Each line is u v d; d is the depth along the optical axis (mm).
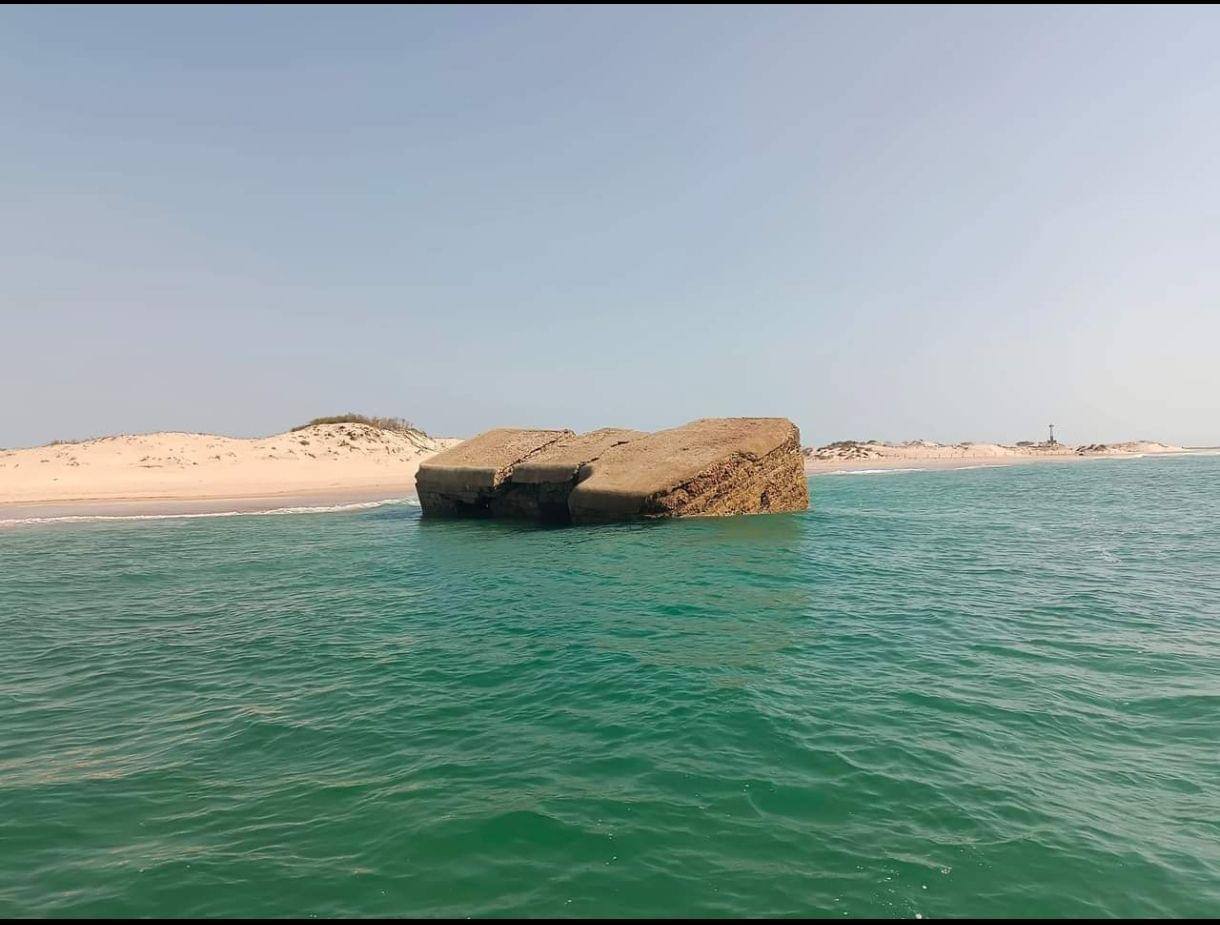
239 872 4500
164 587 14523
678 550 16953
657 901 4094
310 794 5504
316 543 21016
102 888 4375
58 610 12484
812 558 15703
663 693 7324
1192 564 15305
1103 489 40656
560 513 25281
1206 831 4855
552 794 5305
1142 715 6805
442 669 8469
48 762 6266
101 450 47656
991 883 4250
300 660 9141
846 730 6359
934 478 54844
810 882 4246
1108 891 4195
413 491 42031
